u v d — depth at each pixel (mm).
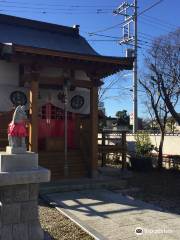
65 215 8875
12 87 13680
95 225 8039
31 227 6277
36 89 12516
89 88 13992
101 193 11562
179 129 28734
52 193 11477
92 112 13617
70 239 7129
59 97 14781
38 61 12391
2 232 6055
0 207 6137
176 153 18812
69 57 12320
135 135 20766
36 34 16219
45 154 13562
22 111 6387
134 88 25094
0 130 13328
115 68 13703
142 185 13109
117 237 7258
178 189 12352
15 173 6004
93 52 16453
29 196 6285
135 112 25172
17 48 11500
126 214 9008
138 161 16734
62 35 17062
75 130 15000
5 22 16078
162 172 16422
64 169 13188
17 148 6250
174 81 17672
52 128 14906
